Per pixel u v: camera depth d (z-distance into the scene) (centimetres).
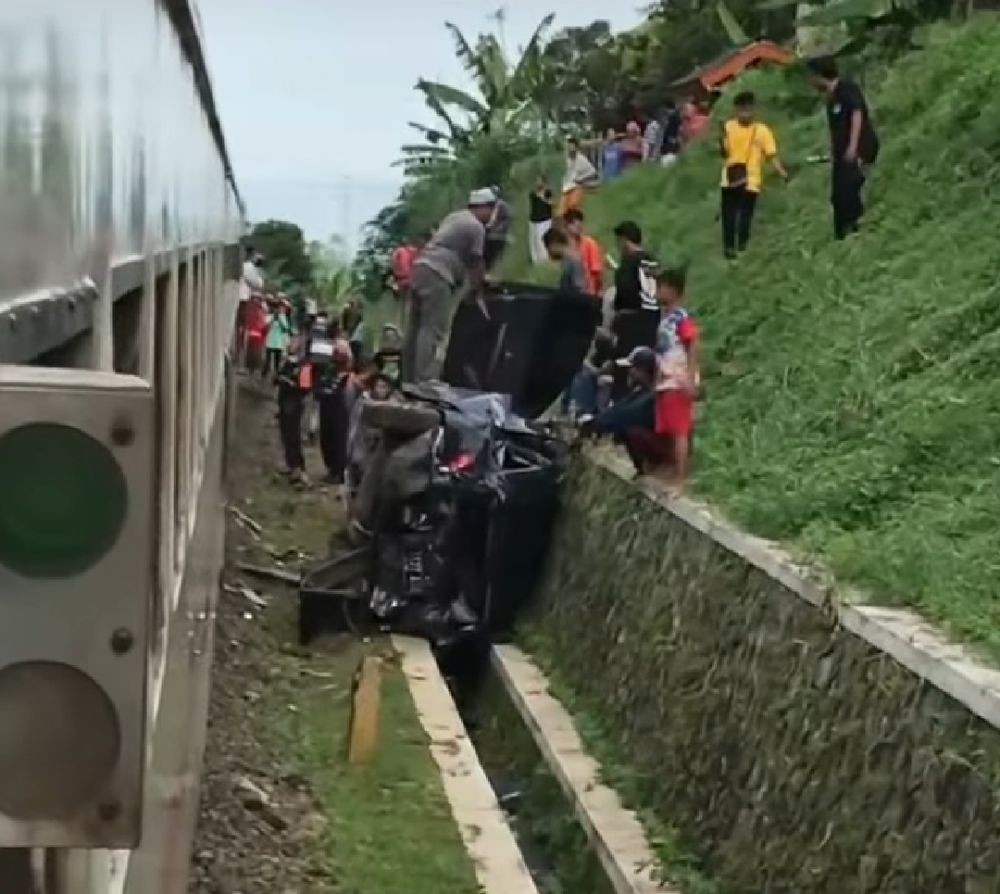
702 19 3059
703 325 1480
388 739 1014
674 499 1092
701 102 2578
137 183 455
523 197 2905
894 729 670
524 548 1391
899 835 641
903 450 937
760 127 1658
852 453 998
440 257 1529
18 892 214
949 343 1091
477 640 1381
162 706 515
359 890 761
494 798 923
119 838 177
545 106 3375
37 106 277
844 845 691
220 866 727
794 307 1387
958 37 1780
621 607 1162
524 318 1462
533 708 1203
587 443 1373
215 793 808
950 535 809
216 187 1246
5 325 216
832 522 902
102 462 174
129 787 177
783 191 1759
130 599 175
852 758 707
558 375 1478
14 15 259
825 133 1906
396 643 1284
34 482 173
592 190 2531
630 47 3278
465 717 1350
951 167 1440
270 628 1273
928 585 745
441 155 3538
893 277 1295
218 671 1052
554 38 3616
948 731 620
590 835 970
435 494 1320
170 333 591
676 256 1827
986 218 1296
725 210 1647
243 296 2688
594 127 3266
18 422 172
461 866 816
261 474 1978
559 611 1325
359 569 1316
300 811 848
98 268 342
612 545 1217
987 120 1452
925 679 653
